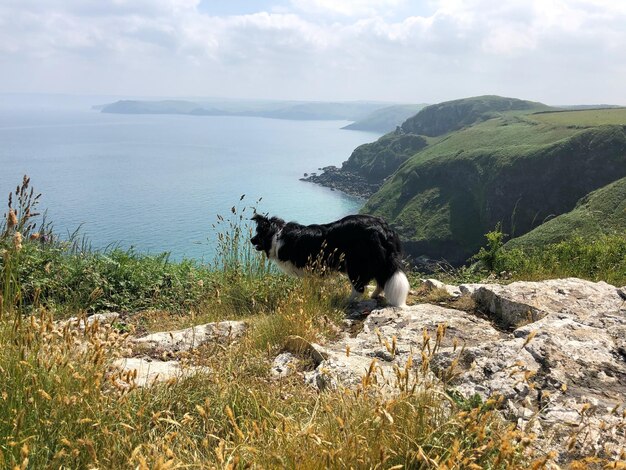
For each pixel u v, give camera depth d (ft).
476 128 572.92
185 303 27.89
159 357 18.40
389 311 21.68
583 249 30.35
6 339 12.07
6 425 9.51
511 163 367.25
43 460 9.13
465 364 14.96
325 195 574.15
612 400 12.44
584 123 452.76
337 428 9.73
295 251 27.81
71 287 27.66
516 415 11.54
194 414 12.14
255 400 11.53
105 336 12.89
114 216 382.22
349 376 14.38
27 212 19.38
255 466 8.68
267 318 20.94
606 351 15.25
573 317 18.62
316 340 18.75
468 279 31.71
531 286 22.18
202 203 456.45
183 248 256.11
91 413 10.15
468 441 9.24
